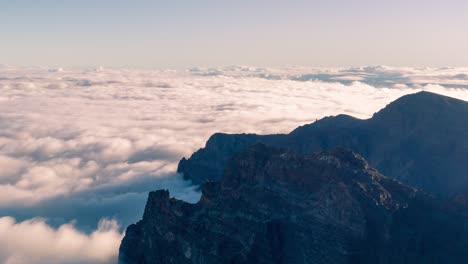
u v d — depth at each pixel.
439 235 109.56
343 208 107.94
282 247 113.88
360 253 102.69
